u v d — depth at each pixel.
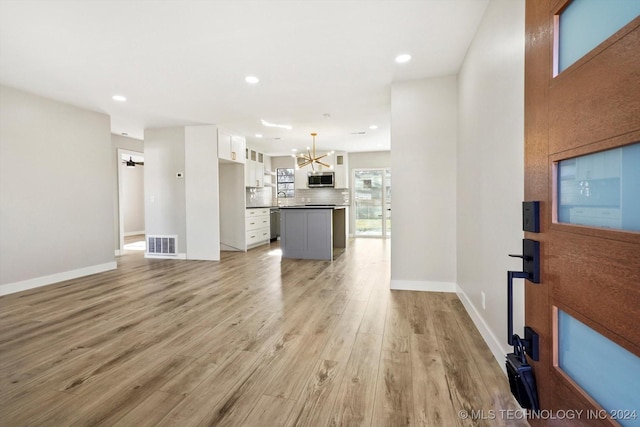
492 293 2.04
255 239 7.02
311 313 2.81
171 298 3.28
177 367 1.90
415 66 3.11
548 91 1.00
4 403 1.56
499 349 1.89
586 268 0.83
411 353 2.05
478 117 2.40
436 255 3.46
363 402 1.55
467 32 2.47
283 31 2.46
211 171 5.45
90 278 4.19
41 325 2.56
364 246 7.20
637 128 0.66
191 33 2.46
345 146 7.62
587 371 0.86
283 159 8.94
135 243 8.01
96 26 2.35
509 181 1.71
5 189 3.49
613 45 0.72
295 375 1.80
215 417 1.46
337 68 3.13
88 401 1.57
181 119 5.06
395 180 3.52
